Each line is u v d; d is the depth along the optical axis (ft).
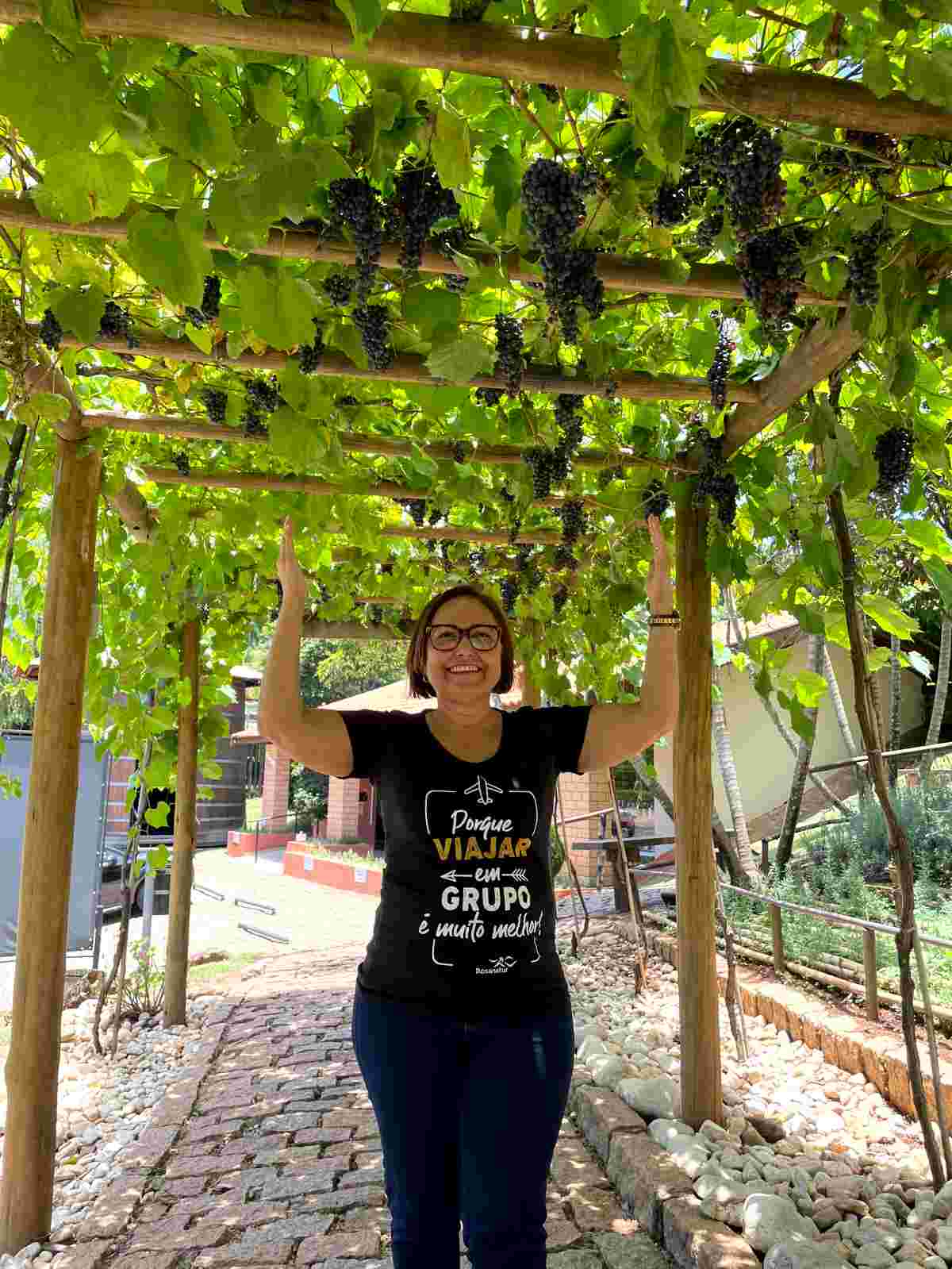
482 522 17.29
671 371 12.05
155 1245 9.32
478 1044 5.99
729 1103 11.96
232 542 17.65
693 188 7.14
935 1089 9.18
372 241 6.78
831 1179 9.61
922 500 10.52
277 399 11.44
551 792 6.79
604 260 7.88
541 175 6.27
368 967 6.28
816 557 10.23
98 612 16.89
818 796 34.45
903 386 7.14
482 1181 5.88
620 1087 11.86
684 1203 8.77
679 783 11.51
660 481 12.53
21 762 22.59
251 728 74.18
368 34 4.60
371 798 68.39
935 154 6.59
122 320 9.36
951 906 16.79
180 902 19.01
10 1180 9.92
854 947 16.33
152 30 4.83
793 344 9.60
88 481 11.61
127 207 7.16
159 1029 18.49
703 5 6.13
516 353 9.17
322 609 19.49
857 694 9.23
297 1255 9.09
